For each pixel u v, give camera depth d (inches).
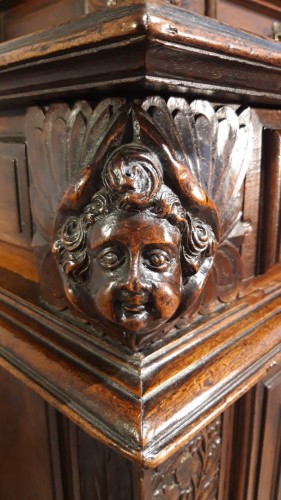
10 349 20.7
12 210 22.6
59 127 17.0
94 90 14.4
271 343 20.4
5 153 21.8
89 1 20.1
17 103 18.9
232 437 23.6
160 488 18.7
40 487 24.9
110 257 14.8
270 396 23.4
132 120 14.1
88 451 19.9
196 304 18.6
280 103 19.9
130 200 13.9
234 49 13.2
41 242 20.0
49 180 18.1
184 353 18.1
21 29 26.3
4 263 25.4
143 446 14.4
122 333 16.0
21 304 22.3
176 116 15.1
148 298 14.8
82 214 15.8
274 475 27.1
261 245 22.4
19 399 23.9
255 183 20.6
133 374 16.4
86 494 21.1
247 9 26.6
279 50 15.6
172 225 15.1
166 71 12.6
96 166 14.8
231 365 18.3
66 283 17.0
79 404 16.6
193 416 16.0
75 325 19.4
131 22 10.8
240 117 18.3
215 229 17.2
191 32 11.8
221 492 24.2
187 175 15.1
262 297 22.8
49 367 18.5
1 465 29.0
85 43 12.2
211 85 14.6
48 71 14.6
